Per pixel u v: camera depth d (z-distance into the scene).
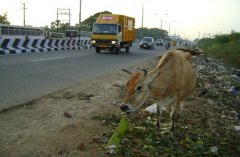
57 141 6.34
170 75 6.77
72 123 7.45
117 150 6.12
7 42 25.53
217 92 13.47
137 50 42.44
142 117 8.37
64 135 6.67
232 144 7.52
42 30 39.62
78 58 23.55
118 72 16.48
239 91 14.49
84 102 9.47
